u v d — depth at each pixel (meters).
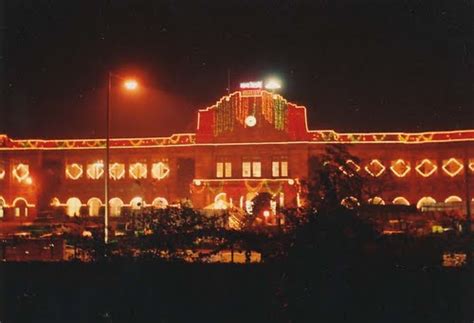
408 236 12.11
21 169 61.91
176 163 61.12
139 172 61.41
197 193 59.19
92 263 14.41
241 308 12.73
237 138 59.97
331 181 11.68
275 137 59.34
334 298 11.41
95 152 61.94
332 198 11.58
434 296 11.66
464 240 12.47
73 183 61.81
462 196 56.00
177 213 15.24
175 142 61.19
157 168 61.25
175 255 14.57
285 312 11.88
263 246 12.88
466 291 11.70
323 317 11.45
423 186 57.25
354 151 58.22
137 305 13.41
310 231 11.51
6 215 60.91
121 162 61.75
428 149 57.69
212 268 13.42
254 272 12.97
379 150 58.22
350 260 11.41
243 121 60.06
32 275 14.48
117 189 61.22
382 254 11.66
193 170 61.00
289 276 11.80
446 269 11.93
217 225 17.05
